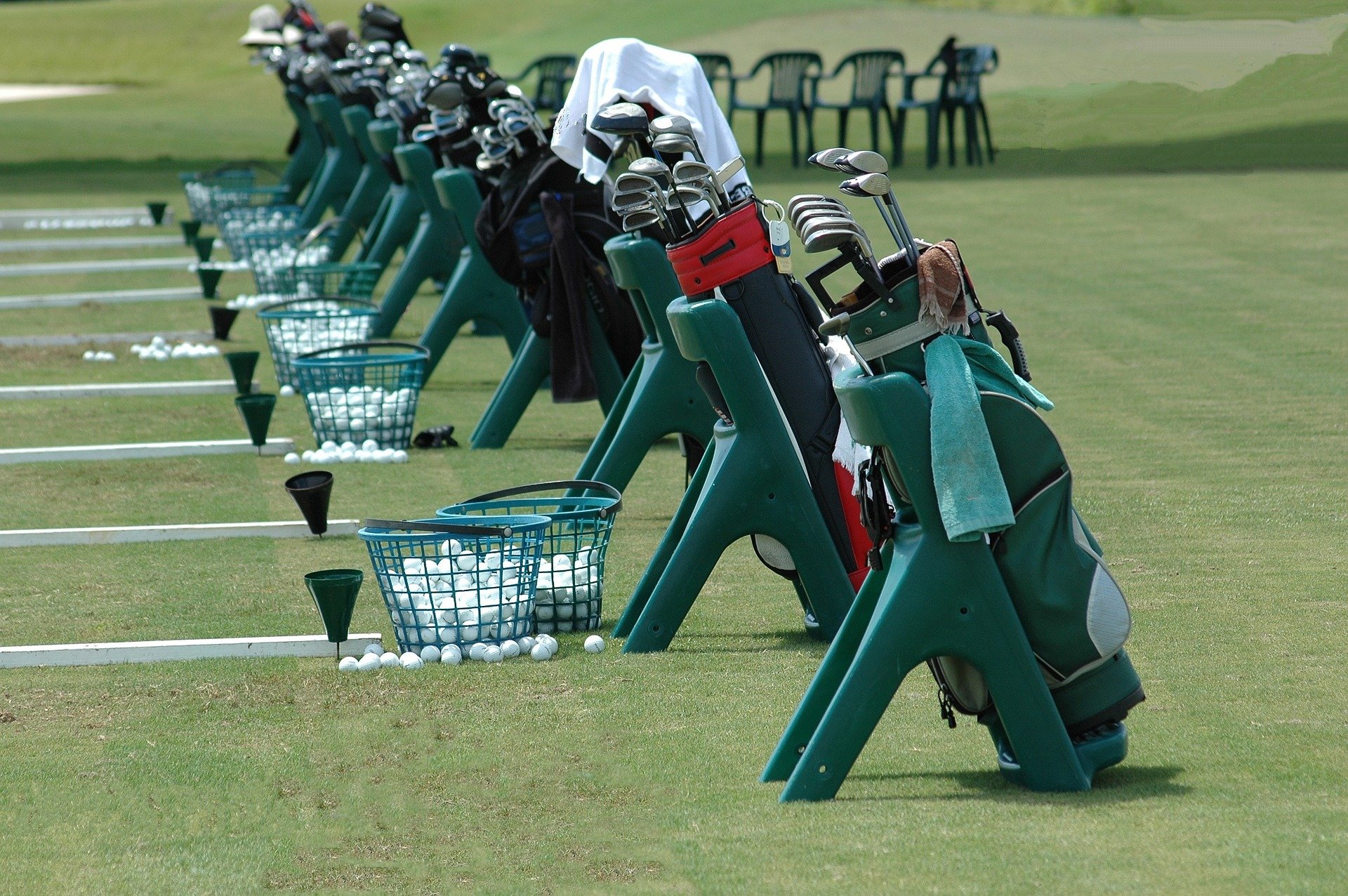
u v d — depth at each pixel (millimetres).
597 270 29484
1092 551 14359
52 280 57844
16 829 14008
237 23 189625
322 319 37938
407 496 27734
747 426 18891
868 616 14781
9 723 16938
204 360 42875
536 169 29484
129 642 19672
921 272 13938
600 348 29875
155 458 31406
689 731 16281
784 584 22500
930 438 13766
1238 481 26734
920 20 140125
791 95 81375
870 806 13945
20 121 121125
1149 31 58250
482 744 16062
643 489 28453
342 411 31578
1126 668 14547
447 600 19250
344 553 24250
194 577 22969
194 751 16016
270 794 14812
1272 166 72312
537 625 20391
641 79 23844
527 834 13672
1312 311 42750
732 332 18562
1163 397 33781
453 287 37000
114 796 14789
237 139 109125
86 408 36656
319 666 18906
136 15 196000
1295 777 14250
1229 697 16625
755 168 81250
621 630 20078
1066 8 131375
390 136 46938
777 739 15969
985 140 86812
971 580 13906
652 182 18859
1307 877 11844
